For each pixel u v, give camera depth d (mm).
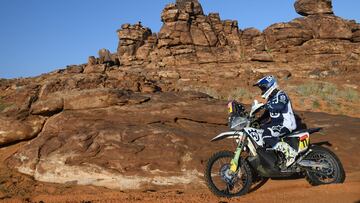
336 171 6539
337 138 9039
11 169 8422
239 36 38625
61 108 10000
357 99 23984
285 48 36688
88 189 7500
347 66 32812
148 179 7586
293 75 32188
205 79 31109
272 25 37906
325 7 38812
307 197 5844
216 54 36312
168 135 8531
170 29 36875
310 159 6648
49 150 8406
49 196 6902
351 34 37094
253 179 7211
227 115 9938
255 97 23922
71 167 7953
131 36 39406
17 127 9602
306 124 9945
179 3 37719
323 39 36906
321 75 31703
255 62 35375
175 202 6043
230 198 6242
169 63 35875
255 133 6523
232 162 6406
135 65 37812
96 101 10094
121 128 8773
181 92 11727
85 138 8438
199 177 7566
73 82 13219
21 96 11453
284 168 6555
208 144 8492
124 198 6539
